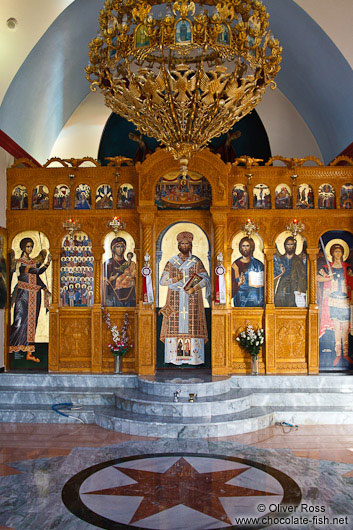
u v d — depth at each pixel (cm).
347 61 1254
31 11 1177
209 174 1316
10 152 1398
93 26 1371
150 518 633
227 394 1195
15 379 1291
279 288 1366
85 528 606
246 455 895
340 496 706
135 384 1273
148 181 1319
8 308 1372
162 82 658
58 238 1372
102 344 1353
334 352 1365
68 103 1633
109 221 1370
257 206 1366
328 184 1372
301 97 1600
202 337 1382
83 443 968
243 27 652
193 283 1386
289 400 1205
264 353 1342
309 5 1212
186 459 870
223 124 730
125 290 1366
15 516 641
